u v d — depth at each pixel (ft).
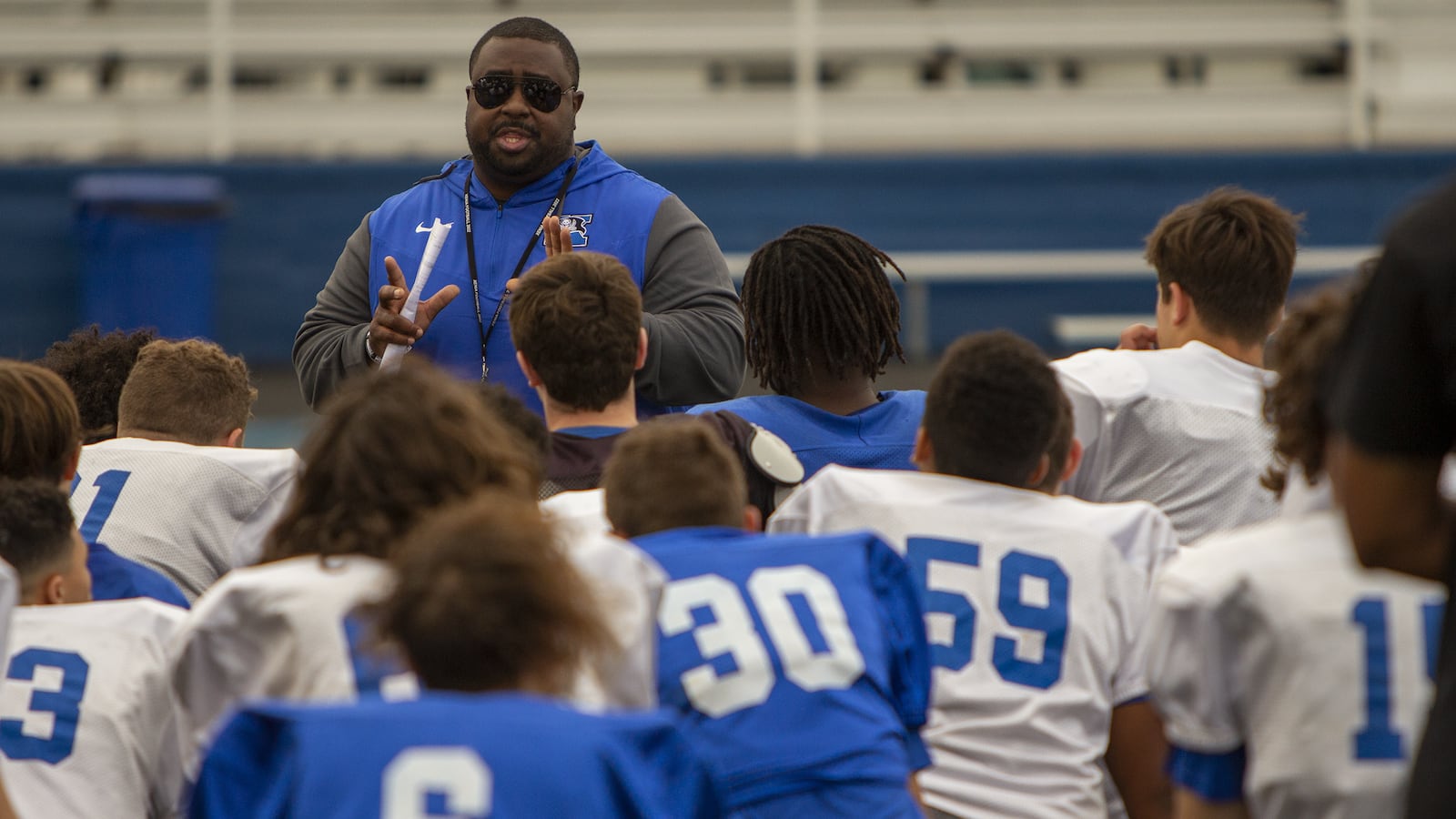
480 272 48.85
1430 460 22.85
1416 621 27.35
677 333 45.88
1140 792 34.19
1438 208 22.33
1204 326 41.91
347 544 28.19
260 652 28.43
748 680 29.32
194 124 131.13
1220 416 40.06
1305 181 120.78
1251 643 28.14
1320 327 28.27
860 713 29.55
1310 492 29.32
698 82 134.82
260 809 22.40
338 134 132.26
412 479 28.45
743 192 120.78
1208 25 134.51
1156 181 121.29
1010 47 135.23
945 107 133.59
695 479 31.96
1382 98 132.57
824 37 134.82
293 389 118.52
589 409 39.01
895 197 121.08
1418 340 22.31
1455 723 23.15
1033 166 121.19
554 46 49.37
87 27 131.85
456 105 132.87
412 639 22.89
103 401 48.06
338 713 22.56
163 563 40.96
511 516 23.75
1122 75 135.54
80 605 34.09
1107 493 40.55
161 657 33.99
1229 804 29.04
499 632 22.56
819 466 40.78
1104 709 33.53
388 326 44.65
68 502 34.96
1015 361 34.78
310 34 133.18
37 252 116.37
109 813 32.42
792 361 42.06
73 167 116.88
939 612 33.60
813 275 41.75
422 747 21.90
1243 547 28.76
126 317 113.80
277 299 118.62
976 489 34.73
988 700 32.99
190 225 115.14
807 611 30.22
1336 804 27.22
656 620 29.63
